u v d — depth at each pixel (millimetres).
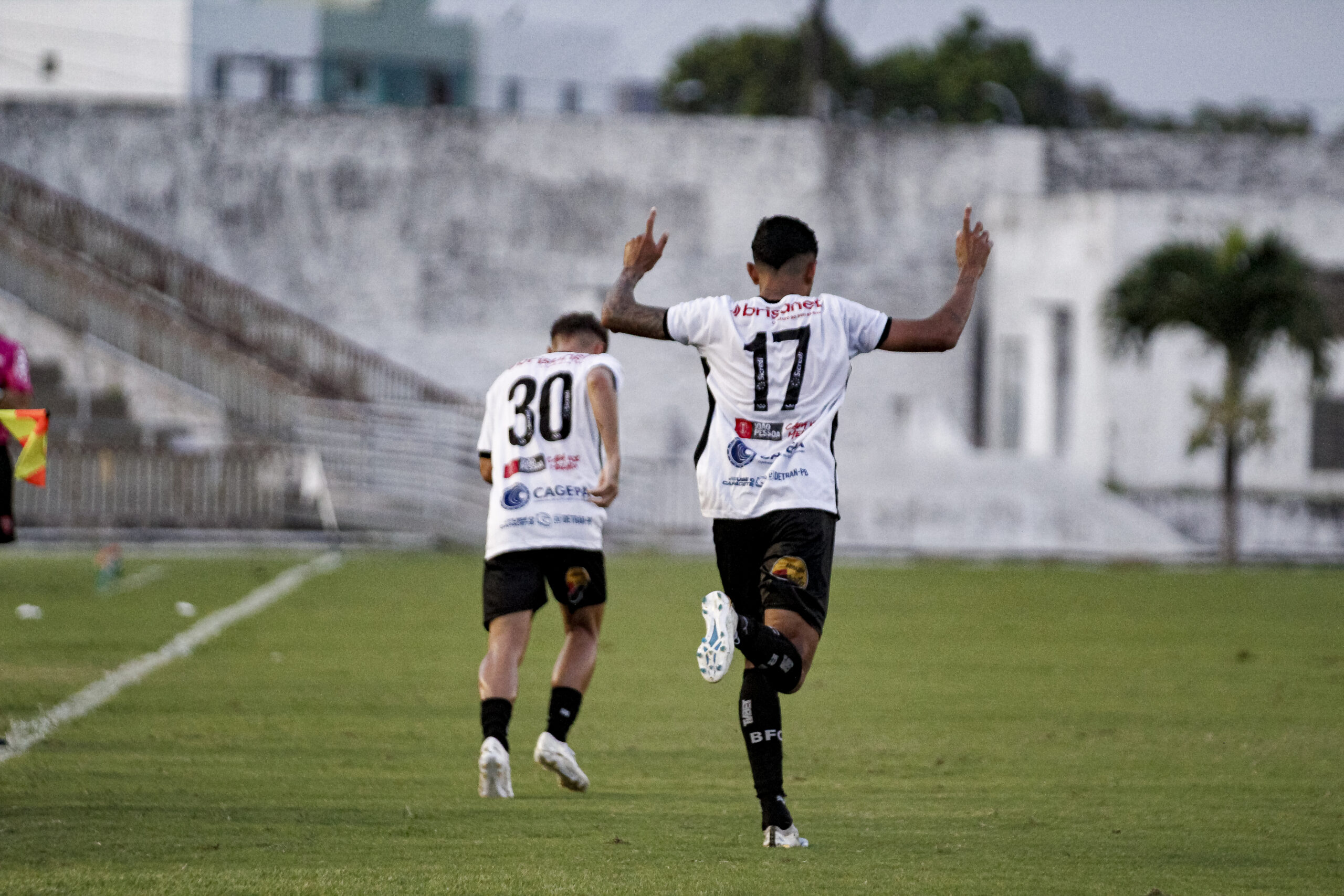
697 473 21219
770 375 20750
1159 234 120688
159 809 22891
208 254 137125
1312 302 92500
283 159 137500
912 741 30562
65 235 133375
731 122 140625
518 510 25625
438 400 127688
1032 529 102938
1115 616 57094
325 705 33812
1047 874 19359
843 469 104938
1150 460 119688
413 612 54062
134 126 136125
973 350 141625
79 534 85625
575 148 139750
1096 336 121125
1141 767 27844
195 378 106062
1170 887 18781
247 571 70125
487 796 24141
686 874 19016
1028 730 32031
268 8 191000
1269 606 61750
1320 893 18531
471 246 139125
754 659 19891
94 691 34875
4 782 24797
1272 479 120188
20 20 186125
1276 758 28859
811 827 22328
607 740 30453
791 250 21328
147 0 186750
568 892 17969
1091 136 145125
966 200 142875
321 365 131125
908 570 80188
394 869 19141
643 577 72188
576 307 140125
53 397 106812
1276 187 148375
